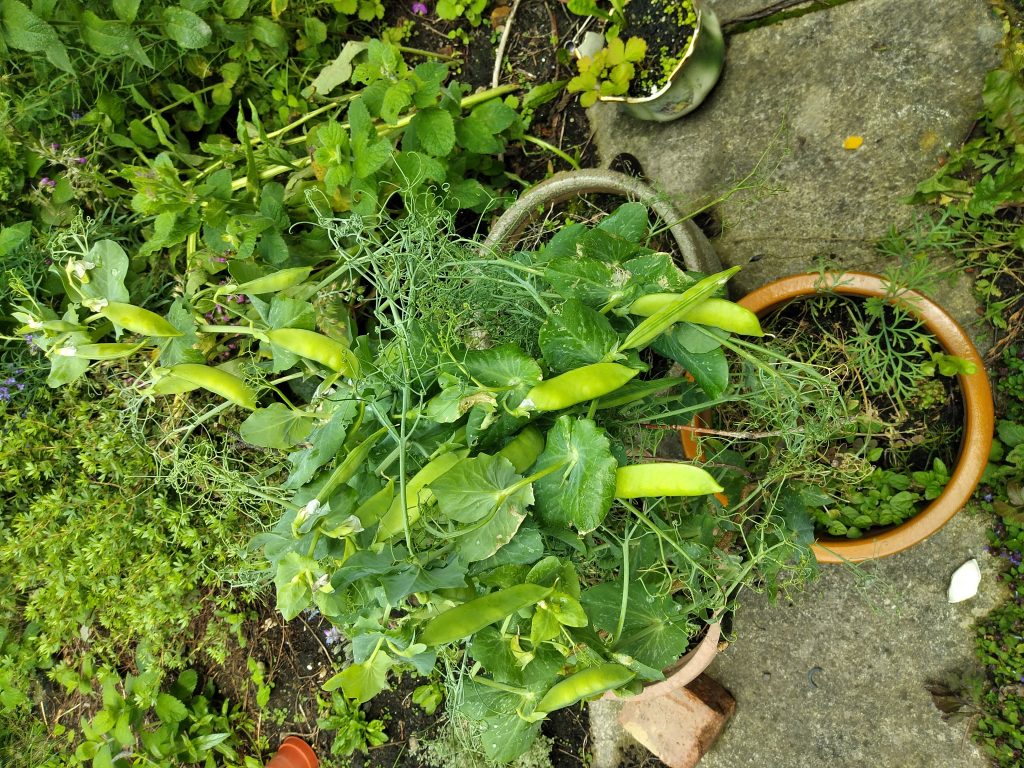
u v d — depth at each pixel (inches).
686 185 34.5
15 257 33.1
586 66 31.7
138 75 36.9
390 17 40.0
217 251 30.9
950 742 30.9
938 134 30.5
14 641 39.4
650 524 19.8
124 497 33.5
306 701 40.6
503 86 37.2
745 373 26.0
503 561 19.3
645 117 34.0
